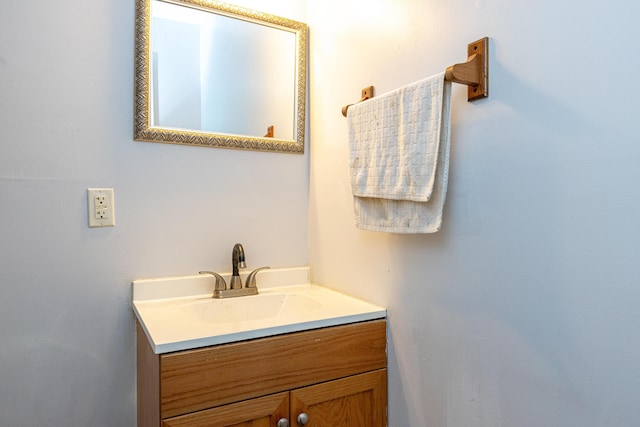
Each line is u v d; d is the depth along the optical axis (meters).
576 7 0.74
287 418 1.05
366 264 1.32
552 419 0.78
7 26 1.16
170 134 1.37
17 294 1.17
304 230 1.64
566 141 0.75
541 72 0.80
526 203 0.82
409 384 1.13
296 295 1.42
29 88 1.19
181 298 1.38
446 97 0.92
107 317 1.29
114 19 1.30
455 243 0.99
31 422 1.19
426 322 1.08
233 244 1.50
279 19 1.58
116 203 1.30
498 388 0.88
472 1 0.94
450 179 1.00
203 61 1.45
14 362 1.17
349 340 1.15
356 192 1.18
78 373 1.25
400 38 1.17
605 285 0.70
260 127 1.55
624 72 0.67
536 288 0.81
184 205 1.42
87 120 1.26
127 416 1.32
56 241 1.22
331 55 1.49
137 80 1.32
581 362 0.73
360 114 1.17
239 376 0.99
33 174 1.19
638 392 0.65
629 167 0.66
